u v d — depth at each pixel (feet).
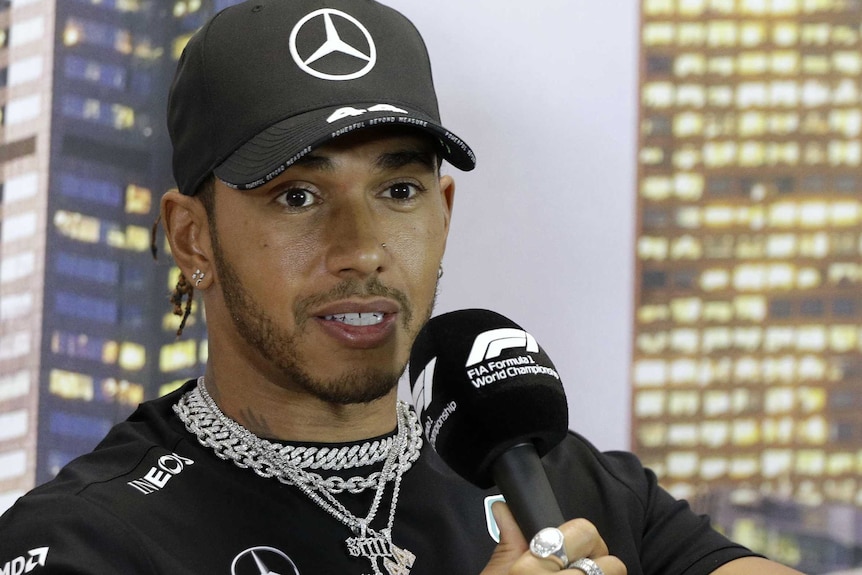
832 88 27.25
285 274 15.62
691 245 26.66
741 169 26.89
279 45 16.16
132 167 25.16
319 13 16.46
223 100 16.15
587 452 19.35
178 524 15.71
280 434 16.76
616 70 26.63
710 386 26.53
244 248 15.89
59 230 24.53
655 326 26.48
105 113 25.05
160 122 25.43
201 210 16.85
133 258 25.02
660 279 26.53
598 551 12.65
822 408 26.78
